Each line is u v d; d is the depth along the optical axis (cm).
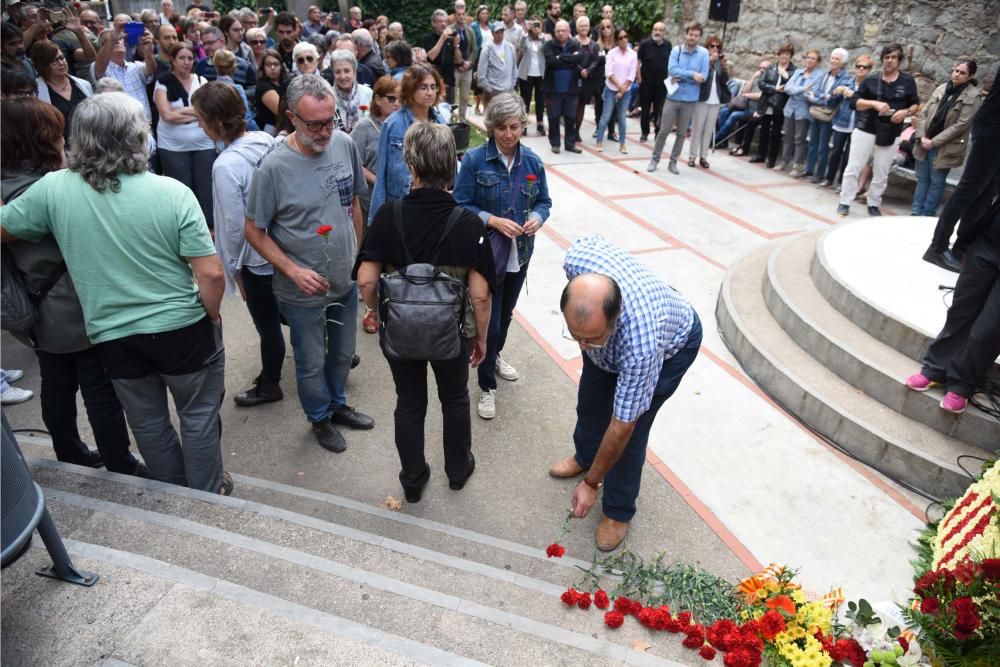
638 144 1072
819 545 313
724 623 226
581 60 936
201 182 580
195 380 271
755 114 965
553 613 234
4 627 189
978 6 776
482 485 342
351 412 383
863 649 224
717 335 504
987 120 399
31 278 252
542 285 571
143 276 246
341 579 229
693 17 1180
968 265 343
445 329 264
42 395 291
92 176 230
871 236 559
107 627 191
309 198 306
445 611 220
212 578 212
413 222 270
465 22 1083
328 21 1216
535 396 420
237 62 657
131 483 277
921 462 344
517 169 355
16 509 175
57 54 480
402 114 389
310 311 326
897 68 728
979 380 345
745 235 699
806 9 977
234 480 327
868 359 397
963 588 209
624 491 291
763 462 367
